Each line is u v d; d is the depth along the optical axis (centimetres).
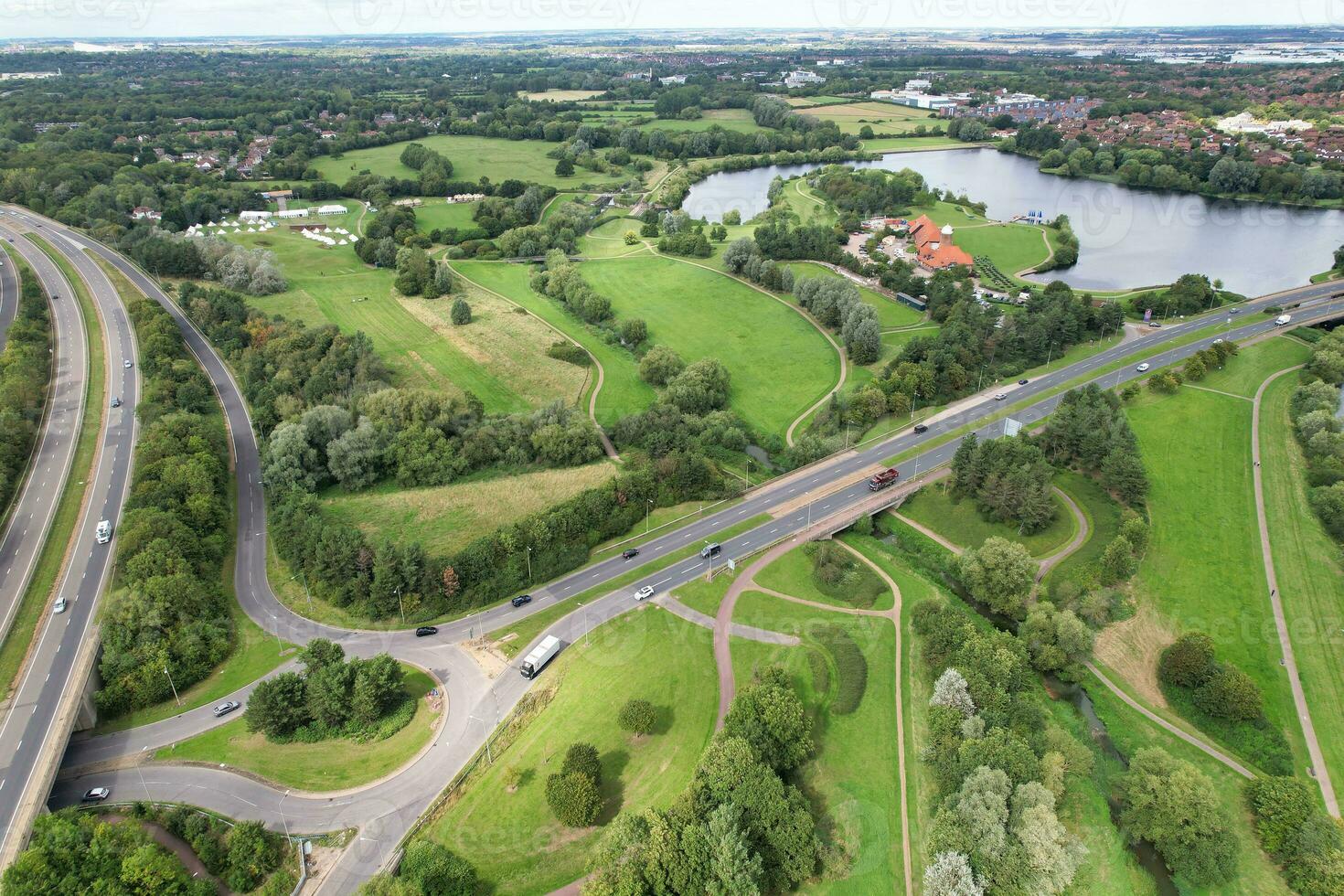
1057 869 10081
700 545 16825
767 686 12331
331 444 18238
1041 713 12875
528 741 12294
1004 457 17900
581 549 16300
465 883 10212
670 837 10200
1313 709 13225
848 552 16775
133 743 12169
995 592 15275
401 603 14712
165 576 13988
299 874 10300
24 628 13575
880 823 11388
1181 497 18238
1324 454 19262
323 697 12262
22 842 9925
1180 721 13262
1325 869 10425
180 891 9800
